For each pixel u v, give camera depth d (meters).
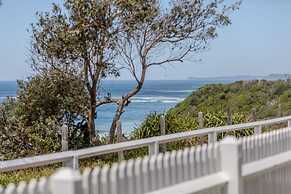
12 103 17.30
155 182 4.60
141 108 62.28
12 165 6.36
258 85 40.22
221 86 39.41
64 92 17.67
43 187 3.75
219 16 18.56
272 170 6.05
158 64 18.39
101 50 17.48
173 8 18.08
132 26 17.50
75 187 3.60
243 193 5.41
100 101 18.22
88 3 17.09
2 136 16.75
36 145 16.52
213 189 5.11
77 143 17.22
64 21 17.48
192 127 18.34
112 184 4.16
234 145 5.22
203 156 5.13
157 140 8.69
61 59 17.64
